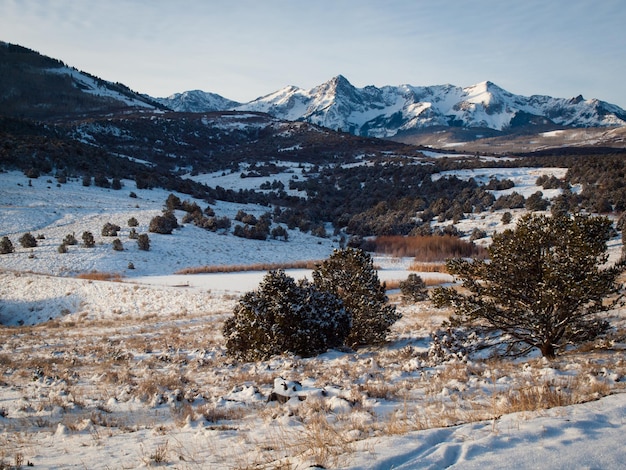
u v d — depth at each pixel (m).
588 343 10.88
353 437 4.88
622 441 3.98
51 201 67.62
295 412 6.58
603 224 9.77
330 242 73.94
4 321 29.66
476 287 11.15
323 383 8.43
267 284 13.52
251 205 94.69
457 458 3.83
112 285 33.97
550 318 10.12
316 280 15.56
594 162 88.25
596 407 5.15
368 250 68.62
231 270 46.56
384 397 7.17
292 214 86.88
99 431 6.60
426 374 8.98
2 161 80.88
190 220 67.81
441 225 79.00
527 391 6.33
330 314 13.78
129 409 7.94
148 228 60.41
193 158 163.88
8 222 57.19
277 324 12.89
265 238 68.12
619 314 14.07
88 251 49.12
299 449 4.68
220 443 5.45
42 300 32.19
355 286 14.78
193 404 8.03
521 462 3.64
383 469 3.68
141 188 86.81
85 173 88.94
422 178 105.88
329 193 109.44
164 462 4.89
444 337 11.59
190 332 20.11
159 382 9.84
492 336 12.82
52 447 5.91
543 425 4.47
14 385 10.55
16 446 6.02
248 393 8.26
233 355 13.38
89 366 13.10
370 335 14.50
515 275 10.55
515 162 111.12
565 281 9.60
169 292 31.92
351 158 157.62
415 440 4.28
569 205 70.81
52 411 7.88
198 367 12.26
